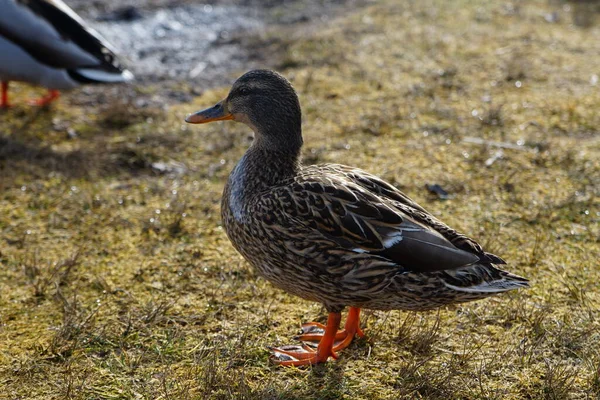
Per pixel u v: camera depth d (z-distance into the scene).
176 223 5.55
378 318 4.55
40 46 7.07
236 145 6.80
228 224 4.33
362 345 4.32
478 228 5.45
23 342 4.32
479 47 8.85
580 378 3.99
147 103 7.67
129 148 6.65
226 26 9.70
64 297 4.72
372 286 3.93
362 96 7.68
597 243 5.27
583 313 4.52
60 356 4.17
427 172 6.25
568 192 5.92
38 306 4.67
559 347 4.24
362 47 8.82
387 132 6.95
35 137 6.95
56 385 3.97
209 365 4.03
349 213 3.96
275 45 8.97
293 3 10.52
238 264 5.08
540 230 5.43
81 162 6.43
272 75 4.44
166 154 6.66
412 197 5.89
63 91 7.54
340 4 10.47
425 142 6.77
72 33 7.21
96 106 7.66
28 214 5.73
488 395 3.88
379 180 4.27
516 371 4.06
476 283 3.87
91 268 5.06
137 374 4.05
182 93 7.93
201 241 5.38
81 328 4.42
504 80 7.99
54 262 5.12
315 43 8.89
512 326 4.44
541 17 9.91
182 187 6.14
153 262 5.12
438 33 9.27
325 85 7.89
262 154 4.39
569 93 7.67
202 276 4.97
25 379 4.02
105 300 4.72
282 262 4.08
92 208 5.82
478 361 4.14
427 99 7.58
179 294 4.78
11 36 7.02
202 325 4.47
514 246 5.25
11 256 5.20
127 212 5.78
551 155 6.47
